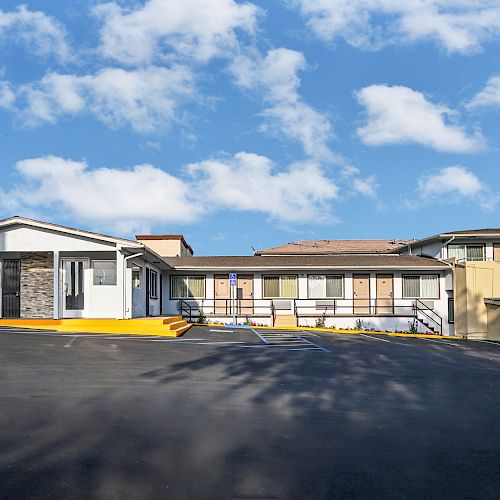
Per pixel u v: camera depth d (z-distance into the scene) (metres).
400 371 14.44
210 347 18.14
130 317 22.66
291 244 53.22
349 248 50.81
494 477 6.18
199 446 6.98
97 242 22.34
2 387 10.27
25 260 23.47
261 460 6.52
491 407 10.09
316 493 5.55
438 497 5.55
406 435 7.89
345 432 7.94
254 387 11.22
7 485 5.50
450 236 34.78
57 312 22.16
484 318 29.17
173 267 31.08
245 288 32.09
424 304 32.16
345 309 31.95
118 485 5.58
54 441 7.00
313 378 12.69
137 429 7.67
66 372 12.10
